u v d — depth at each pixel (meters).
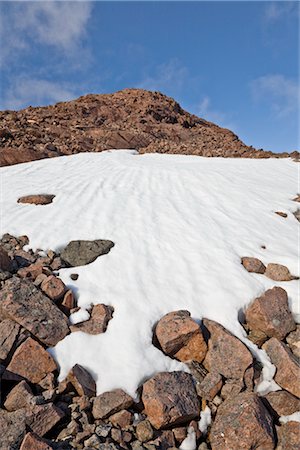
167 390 4.47
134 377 4.64
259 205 12.34
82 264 7.55
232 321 6.03
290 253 8.63
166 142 35.19
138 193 12.81
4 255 6.88
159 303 6.27
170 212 10.91
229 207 11.80
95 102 54.44
